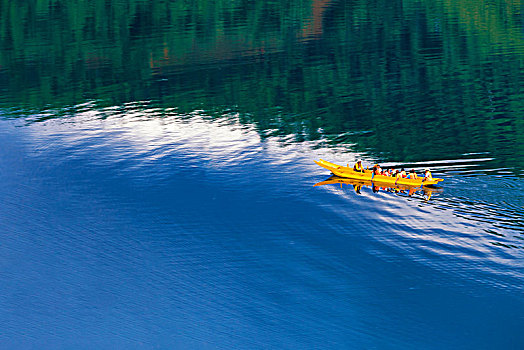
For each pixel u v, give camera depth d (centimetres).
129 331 4200
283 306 4331
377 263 4681
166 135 7475
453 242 4809
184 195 5972
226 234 5256
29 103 8925
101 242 5266
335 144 6944
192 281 4669
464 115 7712
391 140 6994
